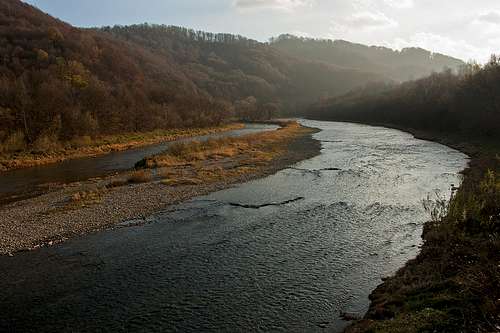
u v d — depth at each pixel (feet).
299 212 75.41
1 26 326.85
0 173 122.11
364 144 183.83
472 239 49.08
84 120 185.26
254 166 124.88
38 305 42.88
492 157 119.75
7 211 78.18
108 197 86.79
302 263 52.49
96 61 338.13
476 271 38.50
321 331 36.88
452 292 35.99
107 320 39.83
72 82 243.40
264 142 190.39
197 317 40.06
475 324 29.25
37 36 327.88
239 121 422.00
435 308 33.55
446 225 54.54
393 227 65.16
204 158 141.38
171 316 40.34
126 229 67.15
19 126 162.71
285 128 279.08
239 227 67.62
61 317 40.50
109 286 47.06
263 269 51.01
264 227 67.31
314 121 415.44
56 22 416.87
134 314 40.86
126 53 451.94
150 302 43.21
